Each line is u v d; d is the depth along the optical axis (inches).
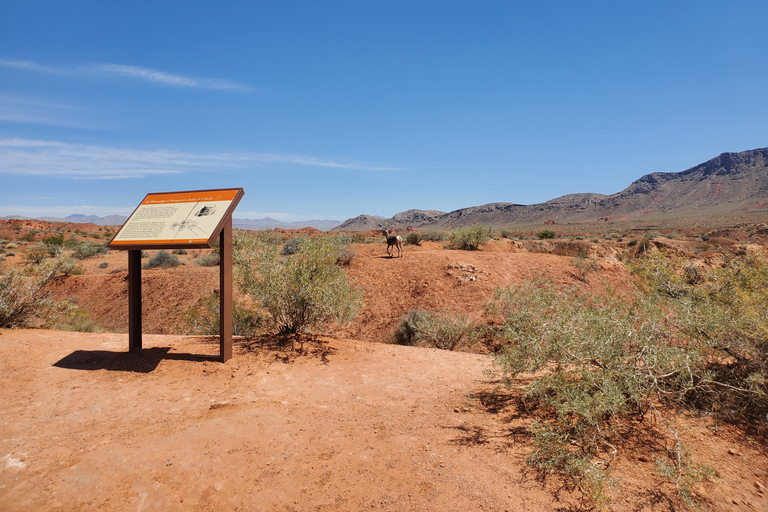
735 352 175.3
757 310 171.6
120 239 246.5
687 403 172.7
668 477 128.6
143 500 122.2
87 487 127.3
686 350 169.3
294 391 215.6
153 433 161.6
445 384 232.5
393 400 207.9
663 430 156.9
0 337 263.4
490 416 183.5
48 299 334.3
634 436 153.3
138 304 257.6
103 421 171.5
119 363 237.0
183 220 245.6
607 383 146.0
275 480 133.8
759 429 154.3
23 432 159.8
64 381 211.6
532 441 157.5
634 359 158.2
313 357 269.7
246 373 234.2
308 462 145.3
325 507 121.2
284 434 165.5
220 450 150.2
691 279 218.5
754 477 129.3
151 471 135.7
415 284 645.3
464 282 634.2
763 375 159.5
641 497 122.0
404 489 129.9
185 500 122.7
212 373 230.5
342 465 143.7
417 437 165.5
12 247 1464.1
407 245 1119.0
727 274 200.2
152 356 248.1
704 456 139.9
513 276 673.0
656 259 224.2
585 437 145.0
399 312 570.3
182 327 511.5
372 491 128.8
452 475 137.0
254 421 175.3
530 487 129.7
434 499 124.8
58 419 172.1
